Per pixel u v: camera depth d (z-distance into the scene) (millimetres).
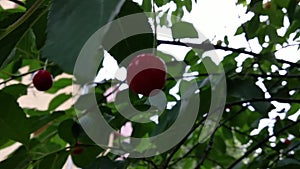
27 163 477
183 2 557
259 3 622
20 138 450
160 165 674
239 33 629
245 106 683
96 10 213
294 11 613
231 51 602
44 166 522
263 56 590
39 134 627
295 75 606
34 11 309
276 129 710
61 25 221
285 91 667
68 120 558
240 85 549
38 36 432
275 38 654
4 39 329
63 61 215
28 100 800
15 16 404
